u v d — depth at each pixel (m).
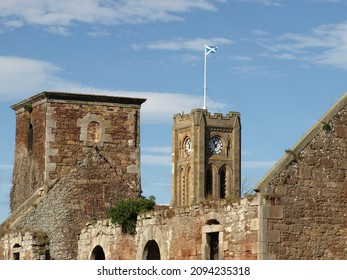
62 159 49.34
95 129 50.41
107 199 49.31
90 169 49.41
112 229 41.88
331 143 35.56
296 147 34.94
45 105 49.69
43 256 46.75
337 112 35.94
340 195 35.31
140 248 39.94
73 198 48.72
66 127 49.75
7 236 48.34
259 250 33.75
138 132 51.03
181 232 37.41
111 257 41.84
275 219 34.09
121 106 50.91
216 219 35.72
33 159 50.50
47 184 48.62
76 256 47.81
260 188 34.09
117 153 50.44
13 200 52.25
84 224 48.50
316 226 34.72
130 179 50.25
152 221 39.25
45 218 48.00
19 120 52.44
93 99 50.38
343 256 34.94
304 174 34.84
